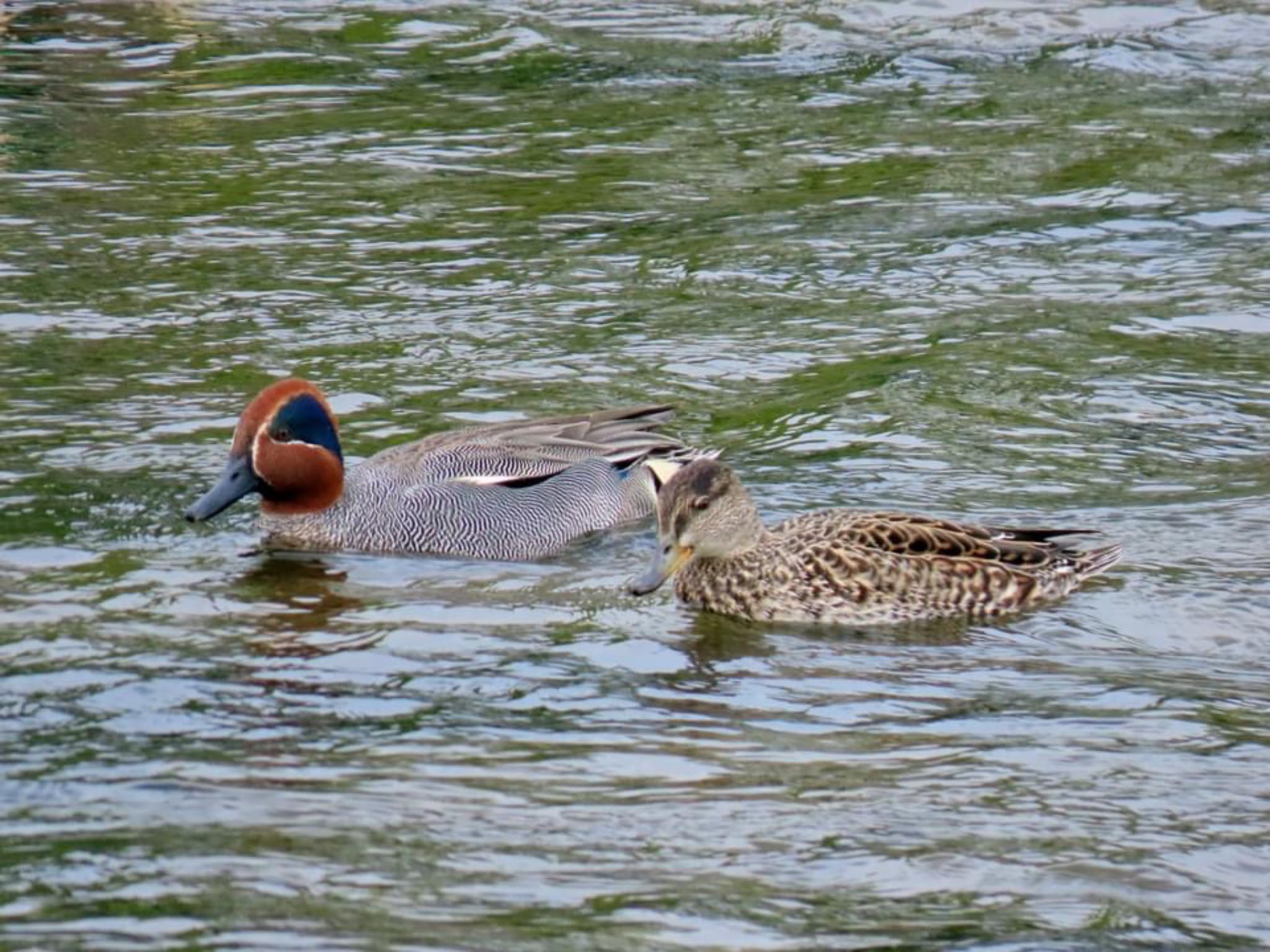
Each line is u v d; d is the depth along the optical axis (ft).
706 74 95.66
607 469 53.21
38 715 38.70
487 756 37.37
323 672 41.55
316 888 31.65
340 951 29.53
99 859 32.45
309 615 45.21
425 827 34.06
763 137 87.15
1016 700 40.78
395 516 50.75
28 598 45.37
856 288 70.79
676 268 72.59
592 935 30.37
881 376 62.59
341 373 62.34
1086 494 53.42
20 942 29.55
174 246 73.82
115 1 106.11
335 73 96.12
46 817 34.09
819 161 84.48
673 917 31.07
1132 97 92.12
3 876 31.73
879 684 41.81
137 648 42.55
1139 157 84.48
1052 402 60.54
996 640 44.60
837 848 33.78
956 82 94.17
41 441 55.77
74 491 52.44
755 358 64.28
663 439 54.49
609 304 69.05
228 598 46.19
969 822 34.91
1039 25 101.24
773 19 102.94
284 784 35.78
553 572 49.62
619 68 96.53
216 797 35.09
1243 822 35.17
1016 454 56.44
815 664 43.01
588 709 39.96
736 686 41.45
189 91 93.25
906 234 76.33
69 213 77.15
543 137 87.25
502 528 50.98
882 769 37.22
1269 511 51.88
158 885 31.55
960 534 47.24
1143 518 51.49
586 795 35.68
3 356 62.64
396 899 31.32
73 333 65.00
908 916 31.40
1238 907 32.12
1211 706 40.47
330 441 50.85
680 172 83.05
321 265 72.38
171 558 48.62
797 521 47.78
